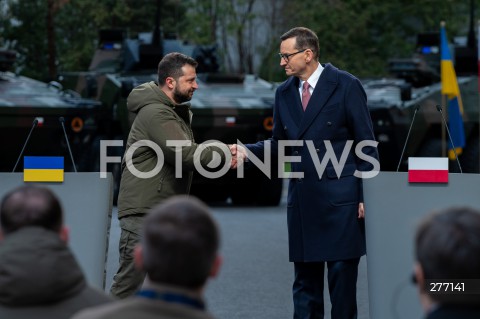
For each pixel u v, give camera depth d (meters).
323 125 13.12
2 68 36.59
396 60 38.09
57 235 6.82
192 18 66.25
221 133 33.09
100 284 11.14
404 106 35.06
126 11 61.91
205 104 33.03
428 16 65.81
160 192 12.16
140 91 12.28
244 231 26.61
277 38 69.19
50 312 6.65
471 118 37.25
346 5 66.06
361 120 13.12
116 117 34.78
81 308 6.72
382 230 11.20
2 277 6.60
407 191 11.19
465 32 66.62
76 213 11.20
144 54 37.81
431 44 39.34
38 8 61.41
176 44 38.94
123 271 12.28
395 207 11.18
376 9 65.69
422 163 11.16
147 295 5.91
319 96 13.15
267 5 71.31
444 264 5.57
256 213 31.55
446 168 11.12
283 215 30.88
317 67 13.30
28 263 6.62
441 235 5.59
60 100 34.16
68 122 33.66
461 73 39.53
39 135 33.47
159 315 5.81
